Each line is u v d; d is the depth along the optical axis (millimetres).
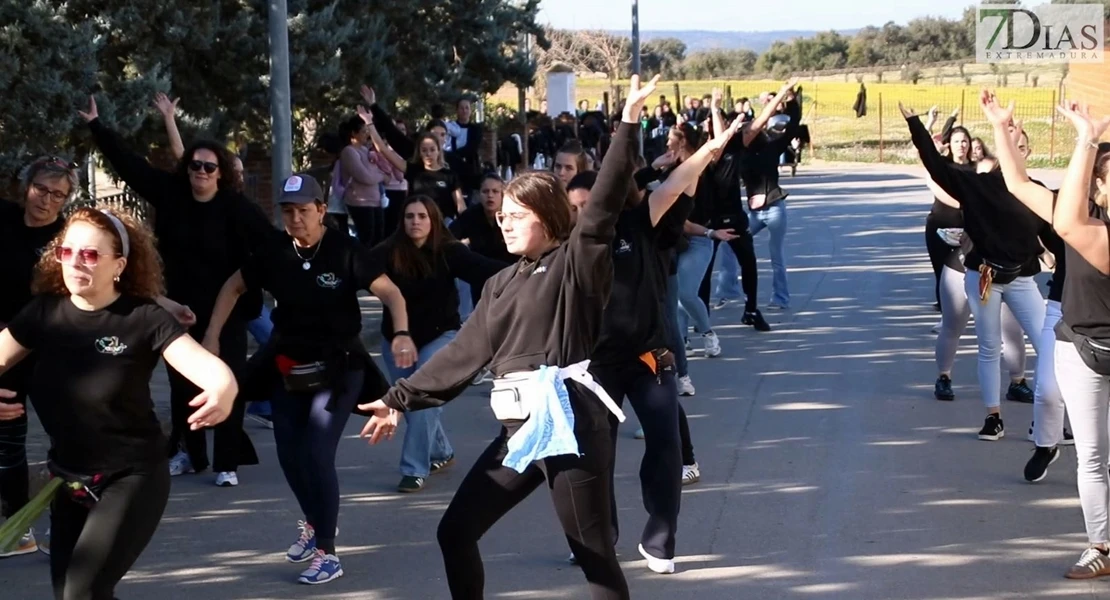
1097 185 5477
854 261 17344
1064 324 5520
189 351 4051
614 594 4285
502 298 4281
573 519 4199
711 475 7230
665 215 5637
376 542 6219
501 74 18438
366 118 12508
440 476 7402
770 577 5617
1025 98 49750
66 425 4051
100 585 4043
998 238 7633
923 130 7699
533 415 4109
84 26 10469
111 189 16734
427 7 16953
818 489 6930
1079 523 6328
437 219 6945
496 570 5758
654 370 5656
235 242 7145
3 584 5652
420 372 4445
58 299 4105
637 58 22312
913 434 8094
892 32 72250
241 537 6324
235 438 7207
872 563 5777
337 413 5730
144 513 4098
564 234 4305
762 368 10250
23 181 6141
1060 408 6879
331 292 5723
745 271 11922
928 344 11211
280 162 9594
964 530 6230
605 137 17062
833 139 50125
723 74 69250
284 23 9508
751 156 13039
